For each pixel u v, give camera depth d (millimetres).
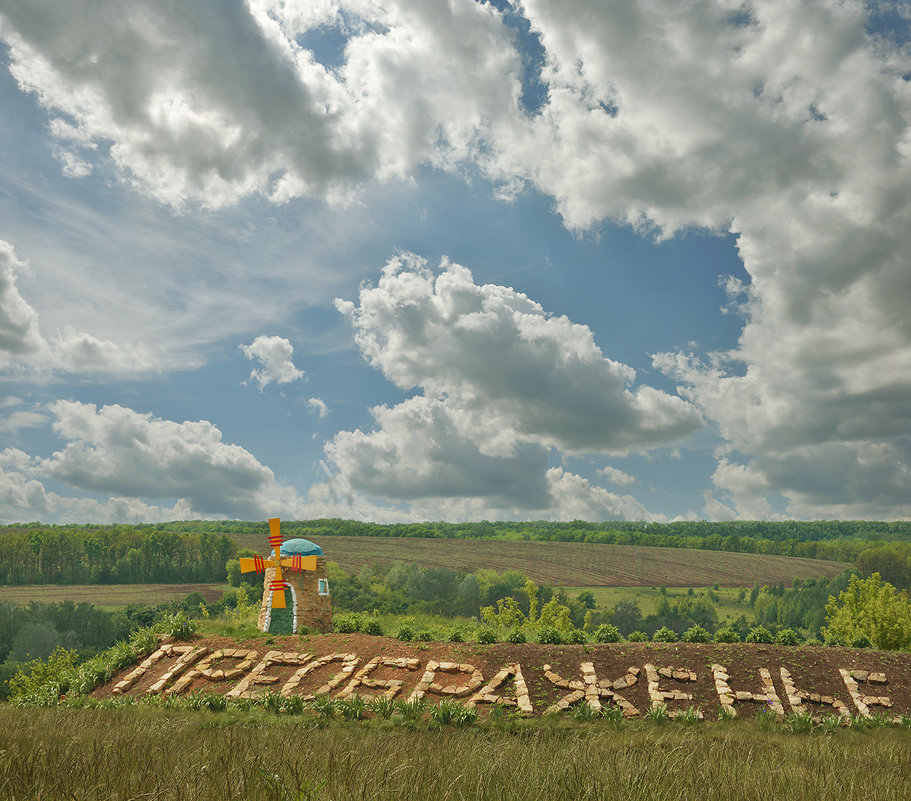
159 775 6129
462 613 120312
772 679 20828
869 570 139625
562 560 171125
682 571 165500
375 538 196125
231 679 22797
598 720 18109
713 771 7074
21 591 120625
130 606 103438
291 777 5809
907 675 21266
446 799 5445
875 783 6820
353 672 22453
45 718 13609
